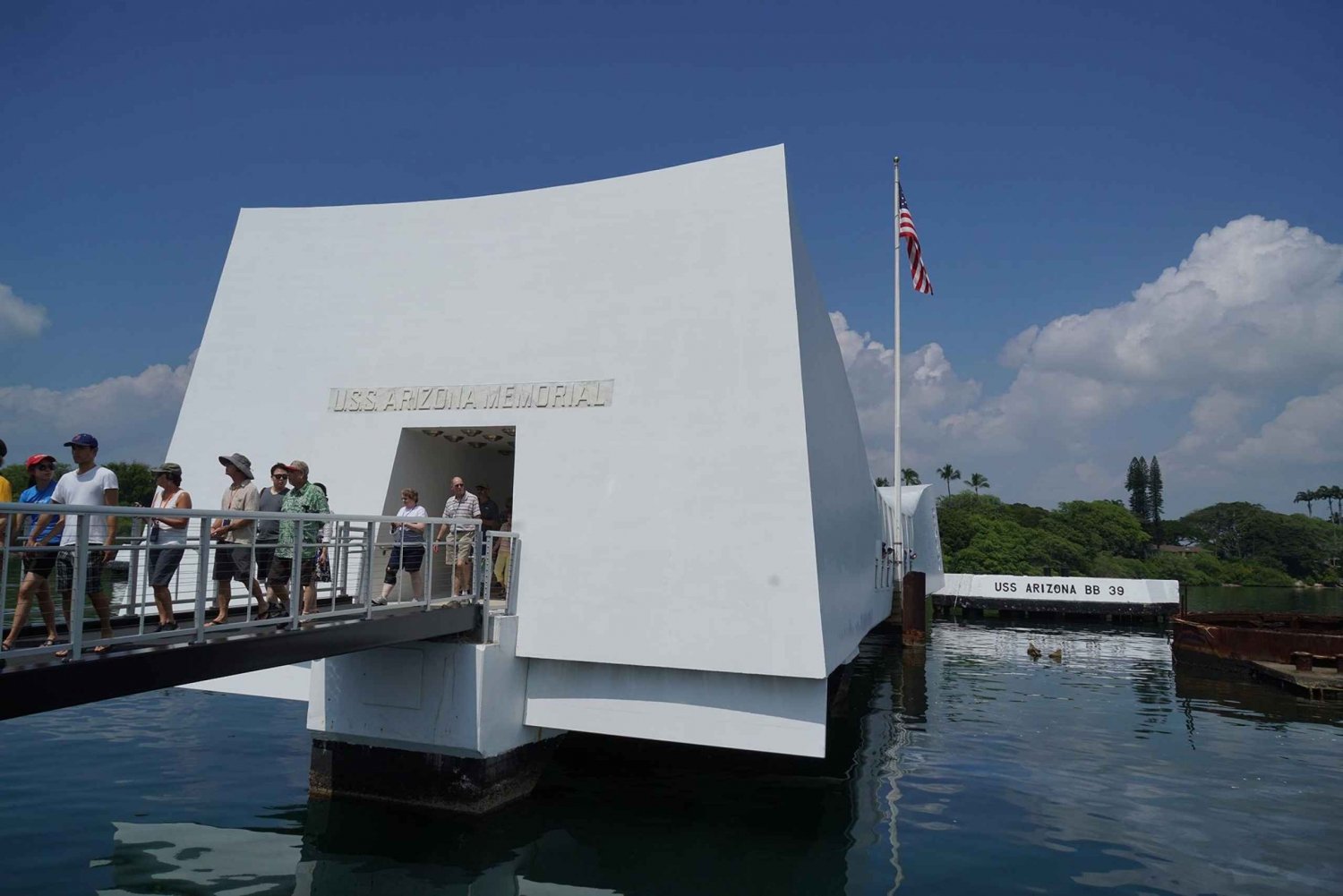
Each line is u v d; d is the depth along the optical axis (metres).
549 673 11.98
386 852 9.77
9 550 6.25
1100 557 86.56
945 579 44.91
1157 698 20.77
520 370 12.81
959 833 10.80
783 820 11.25
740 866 9.63
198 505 13.96
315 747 11.88
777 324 11.45
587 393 12.34
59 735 14.72
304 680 12.52
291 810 11.12
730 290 11.78
